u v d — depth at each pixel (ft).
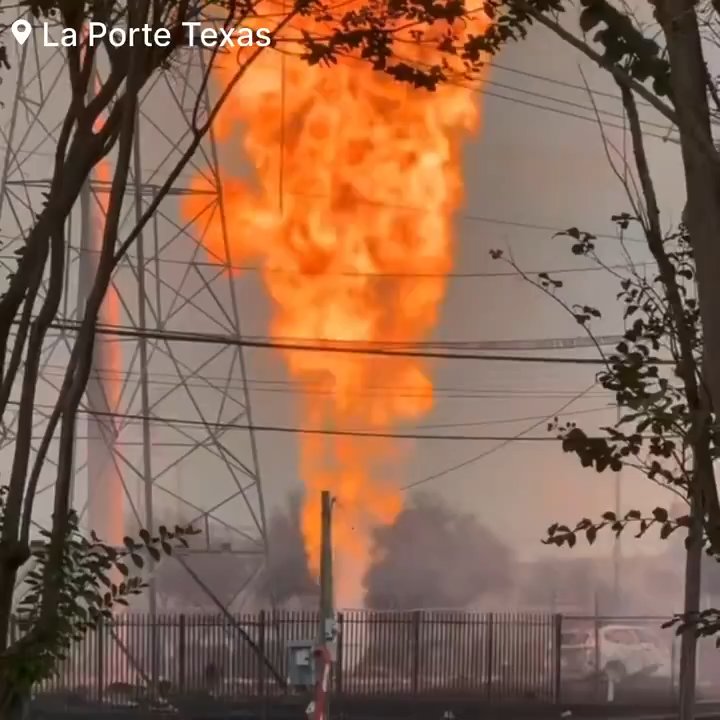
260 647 310.45
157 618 316.60
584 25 67.72
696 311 77.61
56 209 67.15
